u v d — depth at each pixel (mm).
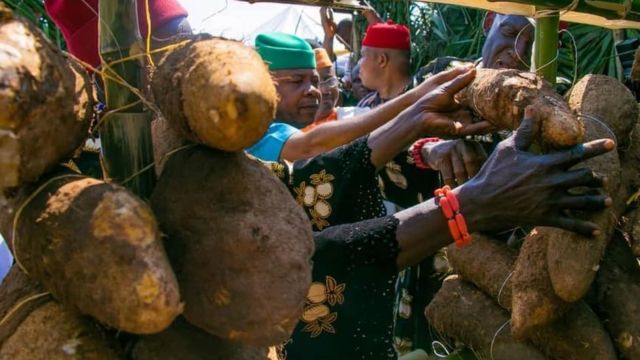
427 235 1129
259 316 768
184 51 782
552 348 1210
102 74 880
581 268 1062
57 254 711
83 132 784
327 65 2705
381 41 2523
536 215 1046
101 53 883
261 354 907
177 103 759
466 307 1344
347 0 1394
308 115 2057
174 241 797
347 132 1512
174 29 1305
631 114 1205
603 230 1083
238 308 771
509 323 1282
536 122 1073
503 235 1403
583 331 1165
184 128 783
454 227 1100
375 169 1356
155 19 1295
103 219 697
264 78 733
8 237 792
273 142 1601
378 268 1177
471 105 1258
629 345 1171
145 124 890
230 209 792
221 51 744
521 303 1126
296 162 1409
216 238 778
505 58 1955
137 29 894
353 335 1243
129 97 878
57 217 715
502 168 1069
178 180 821
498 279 1286
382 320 1236
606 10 1338
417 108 1312
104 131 888
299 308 777
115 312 689
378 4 3973
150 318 683
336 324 1241
